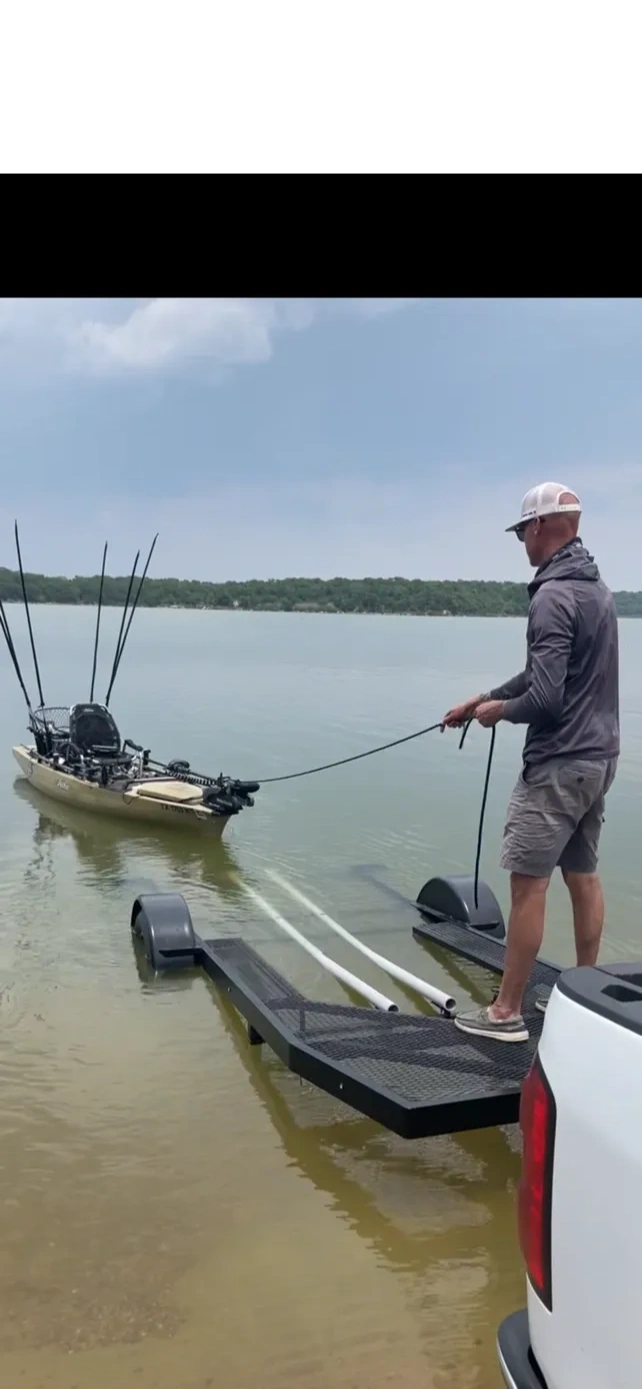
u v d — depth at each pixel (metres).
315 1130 4.46
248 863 9.39
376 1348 3.08
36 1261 3.51
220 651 38.47
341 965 6.59
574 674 4.10
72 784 11.54
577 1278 1.78
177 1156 4.22
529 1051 4.36
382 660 34.56
